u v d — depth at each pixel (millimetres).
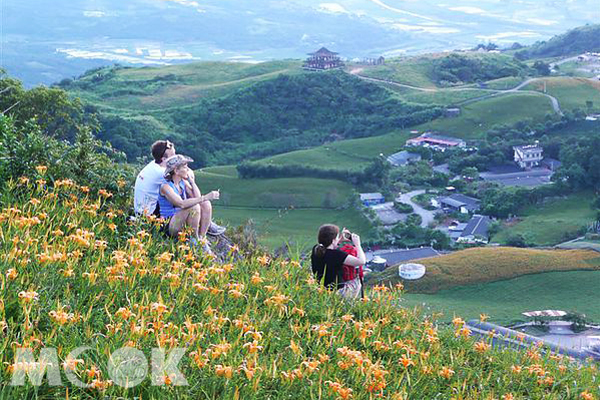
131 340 4922
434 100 185500
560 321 44688
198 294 6359
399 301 8289
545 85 188000
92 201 8922
